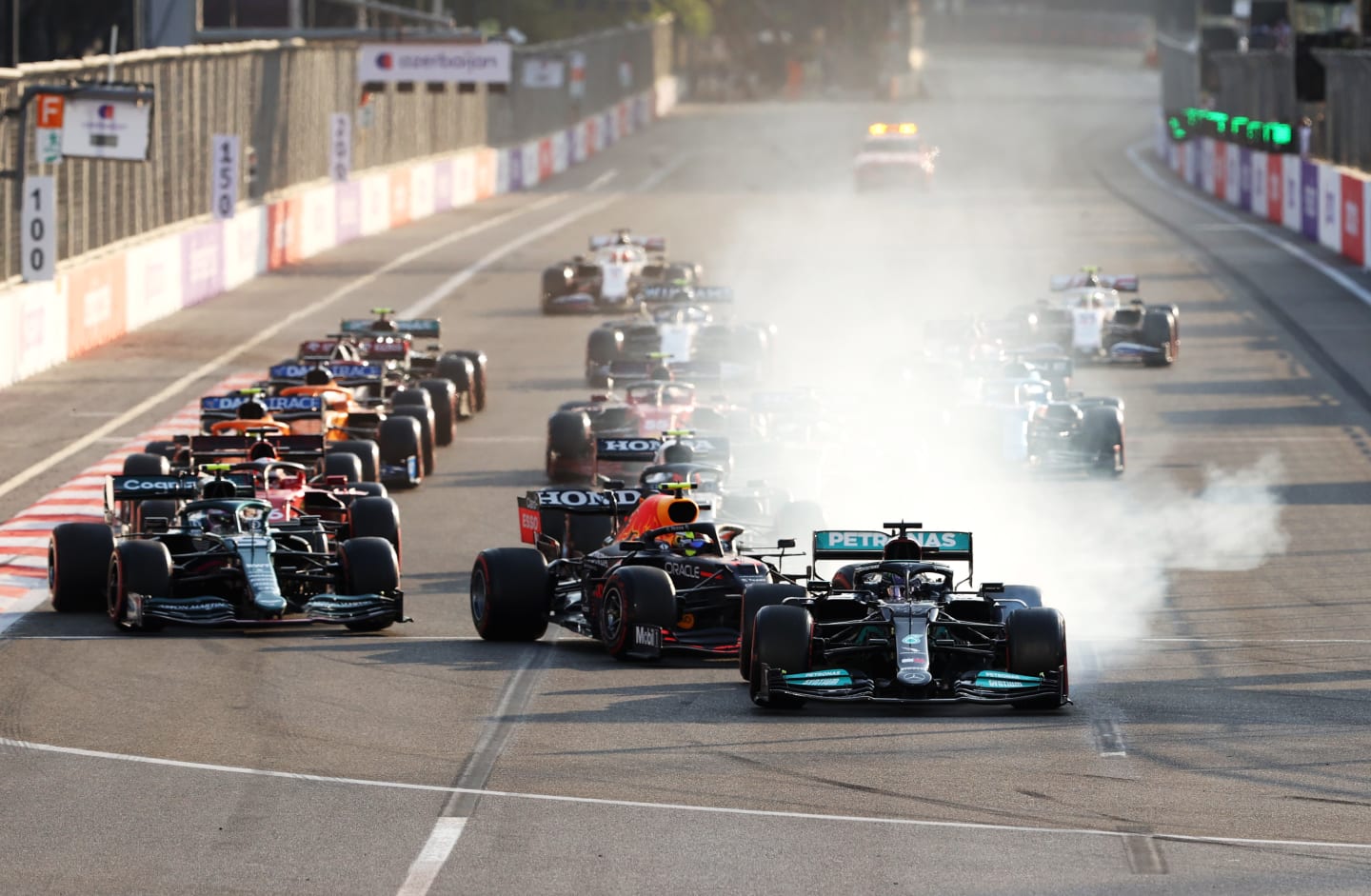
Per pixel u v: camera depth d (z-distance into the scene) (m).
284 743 49.84
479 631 65.19
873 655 55.03
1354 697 56.22
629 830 41.59
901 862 39.22
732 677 59.12
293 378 104.19
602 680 58.38
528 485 100.19
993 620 56.44
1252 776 46.25
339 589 67.62
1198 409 122.88
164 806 43.69
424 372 120.50
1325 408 122.75
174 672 58.84
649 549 64.38
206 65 180.50
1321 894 37.03
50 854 39.94
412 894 37.31
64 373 134.38
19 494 96.44
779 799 44.09
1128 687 57.62
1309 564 80.38
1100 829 41.56
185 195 174.00
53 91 123.25
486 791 44.91
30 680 57.75
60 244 142.50
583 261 171.25
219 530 67.88
